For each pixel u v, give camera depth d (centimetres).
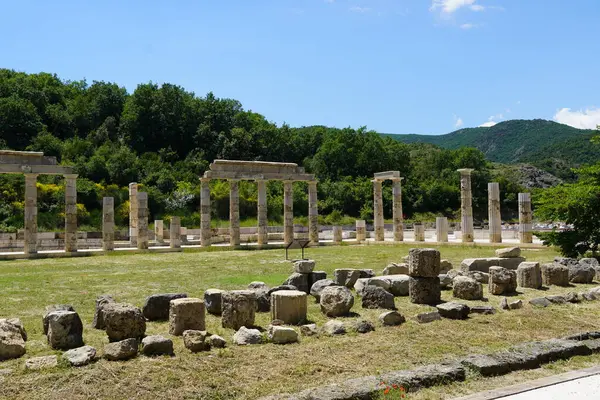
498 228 3831
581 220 2566
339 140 9038
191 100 8831
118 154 6756
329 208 7369
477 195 8944
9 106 6956
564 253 2642
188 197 6309
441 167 10106
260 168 4453
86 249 4078
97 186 5934
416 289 1574
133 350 1041
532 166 12200
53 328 1095
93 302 1655
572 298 1617
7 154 3509
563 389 888
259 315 1446
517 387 899
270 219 6538
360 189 7700
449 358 1070
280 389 900
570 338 1188
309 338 1204
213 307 1461
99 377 931
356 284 1722
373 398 850
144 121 8038
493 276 1719
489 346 1166
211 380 932
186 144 8294
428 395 880
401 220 4603
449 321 1363
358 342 1177
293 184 7575
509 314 1443
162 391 885
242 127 8681
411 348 1139
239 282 2072
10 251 4094
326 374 979
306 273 1816
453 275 1983
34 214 3578
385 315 1325
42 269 2683
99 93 8356
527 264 1830
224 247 4172
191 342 1090
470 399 849
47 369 962
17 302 1653
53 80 8869
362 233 4812
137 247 4050
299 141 9288
